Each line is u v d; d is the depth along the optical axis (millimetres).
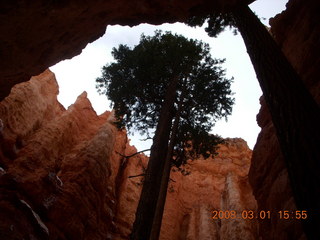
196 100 14578
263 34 6270
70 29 6457
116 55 14742
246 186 29547
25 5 4816
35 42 5973
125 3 7133
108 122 25188
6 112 16688
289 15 10508
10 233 9773
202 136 14266
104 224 19594
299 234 7168
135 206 25922
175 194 30891
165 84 14492
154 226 6602
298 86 4668
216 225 26078
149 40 14906
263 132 11977
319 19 8555
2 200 11188
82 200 15969
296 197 3609
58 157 18531
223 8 8227
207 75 14391
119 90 14695
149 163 9836
